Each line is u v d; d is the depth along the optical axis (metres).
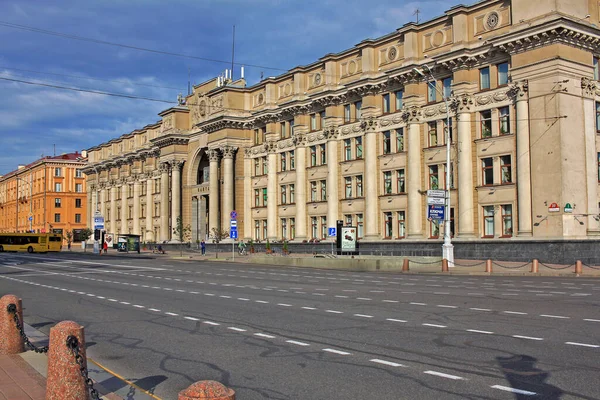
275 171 58.50
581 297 17.14
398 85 45.16
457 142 40.22
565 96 34.81
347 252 43.81
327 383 7.76
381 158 46.59
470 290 20.05
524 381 7.51
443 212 34.09
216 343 10.88
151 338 11.69
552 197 34.72
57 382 6.56
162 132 75.94
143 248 78.88
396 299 17.28
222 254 59.84
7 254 72.62
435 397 6.93
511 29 36.84
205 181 72.25
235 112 62.50
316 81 53.50
